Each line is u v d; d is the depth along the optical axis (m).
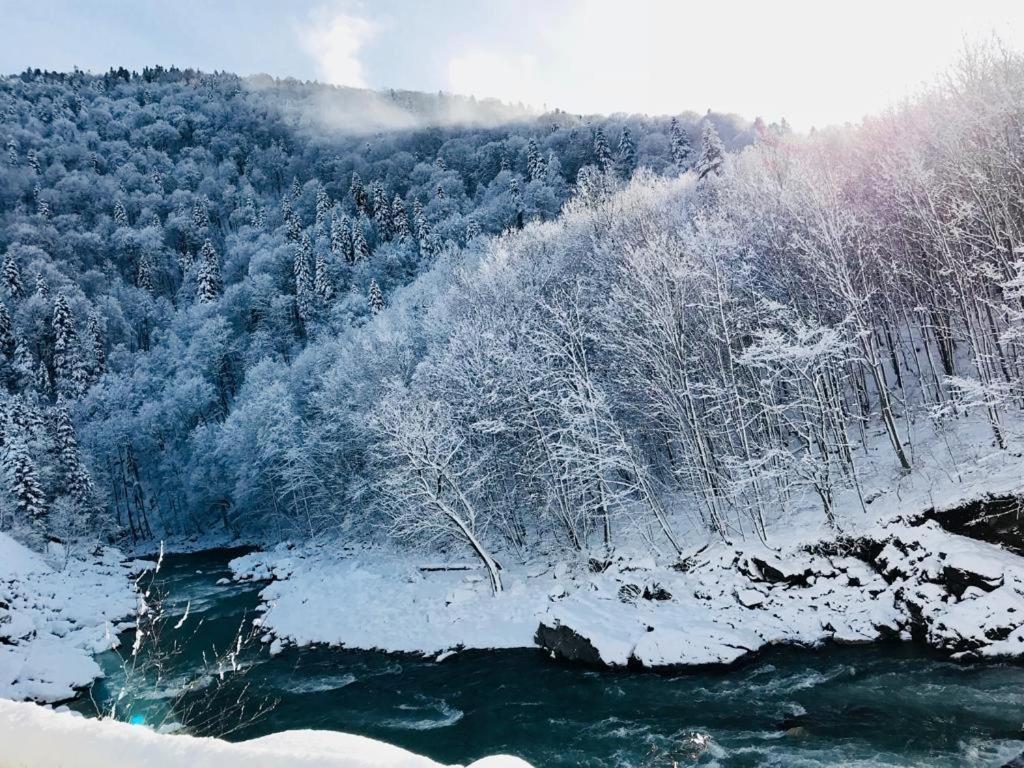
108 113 170.62
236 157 159.38
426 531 31.33
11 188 115.75
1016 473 18.52
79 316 83.94
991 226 21.66
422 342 44.56
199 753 4.84
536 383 29.17
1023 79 21.91
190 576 42.31
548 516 30.17
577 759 14.11
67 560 42.03
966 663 15.31
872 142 30.84
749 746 13.47
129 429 64.25
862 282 25.95
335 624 26.00
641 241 33.72
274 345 75.06
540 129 146.25
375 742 5.21
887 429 24.91
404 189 126.31
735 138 97.50
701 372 27.42
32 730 5.50
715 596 21.23
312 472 44.78
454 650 22.23
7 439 46.78
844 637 17.88
